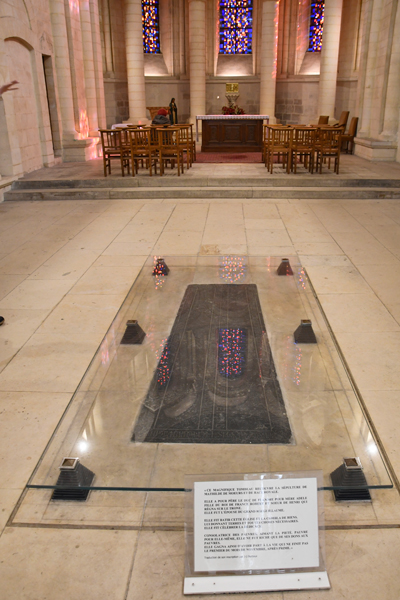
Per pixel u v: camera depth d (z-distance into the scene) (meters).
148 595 1.88
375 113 12.70
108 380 2.94
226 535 1.85
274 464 2.28
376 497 2.29
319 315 3.73
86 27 13.38
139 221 7.63
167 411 2.65
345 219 7.59
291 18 18.81
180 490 2.16
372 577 1.92
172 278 4.54
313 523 1.86
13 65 10.12
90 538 2.12
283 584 1.86
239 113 16.34
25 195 9.48
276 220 7.56
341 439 2.42
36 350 3.80
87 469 2.30
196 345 3.31
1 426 2.89
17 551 2.07
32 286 5.12
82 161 13.09
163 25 19.70
